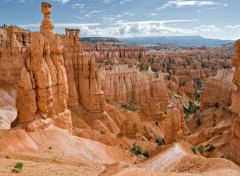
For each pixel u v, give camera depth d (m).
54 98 55.88
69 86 85.88
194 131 89.19
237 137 38.12
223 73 103.44
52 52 56.75
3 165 29.86
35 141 47.59
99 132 68.62
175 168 36.53
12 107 83.56
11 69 92.50
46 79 51.91
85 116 85.62
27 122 50.19
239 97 38.00
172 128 51.66
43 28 57.12
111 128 86.62
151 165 42.53
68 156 43.62
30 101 50.44
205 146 61.03
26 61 51.88
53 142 49.34
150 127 92.81
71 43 89.44
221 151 52.22
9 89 89.50
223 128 70.56
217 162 32.56
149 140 79.19
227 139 58.03
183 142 50.72
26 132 48.25
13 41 94.25
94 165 38.50
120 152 57.06
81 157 48.19
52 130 51.66
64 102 57.66
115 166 27.95
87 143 53.34
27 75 50.50
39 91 51.62
